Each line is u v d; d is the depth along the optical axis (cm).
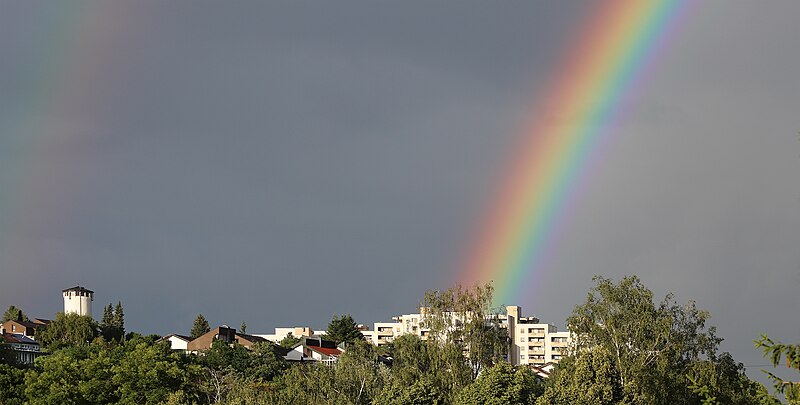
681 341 13550
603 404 11088
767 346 3859
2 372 16238
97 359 16100
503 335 15125
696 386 4731
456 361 14150
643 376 12462
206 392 16412
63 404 14862
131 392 15062
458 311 14850
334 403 14338
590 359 11538
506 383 12362
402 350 15438
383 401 13350
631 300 13650
